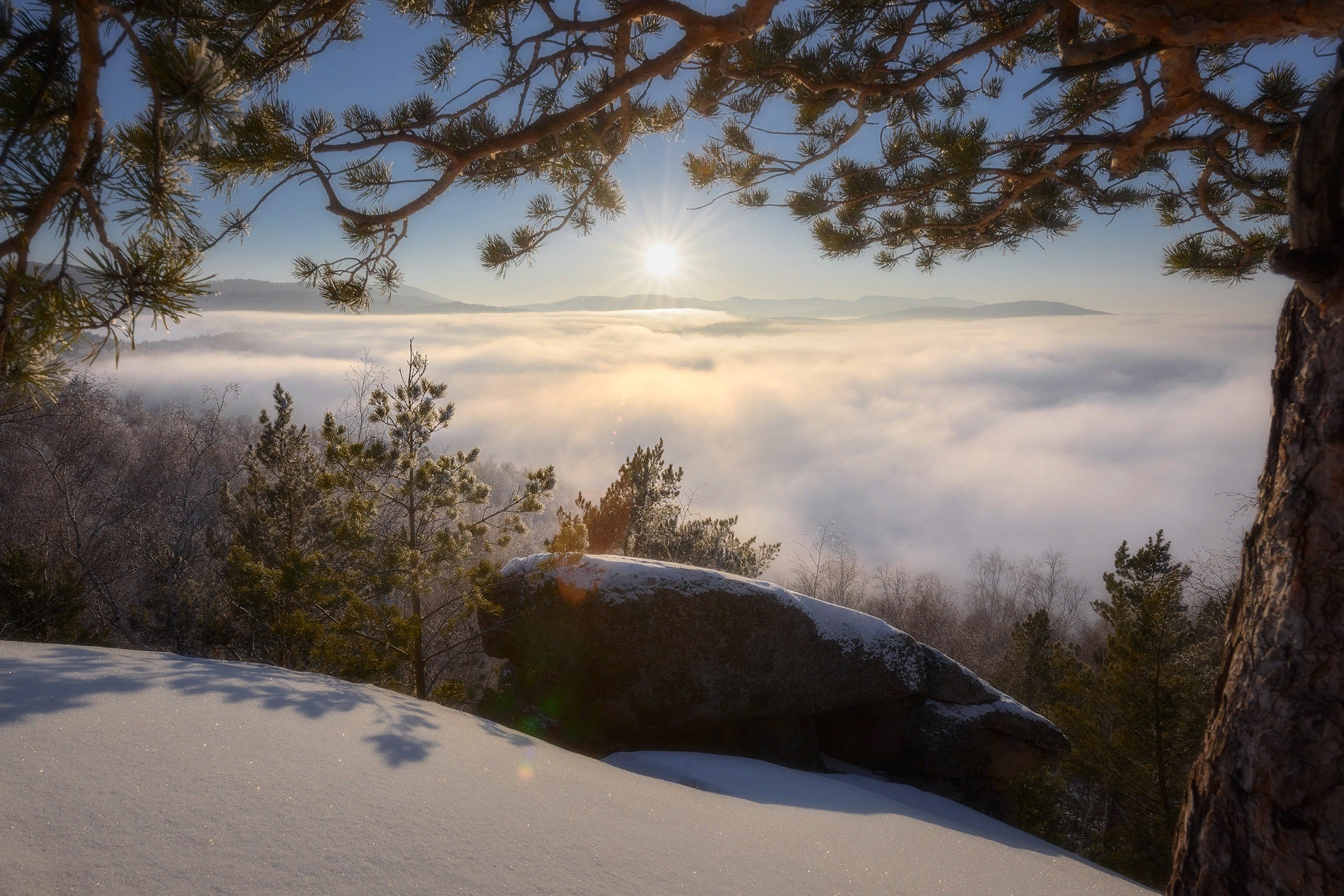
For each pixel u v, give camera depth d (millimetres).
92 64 1476
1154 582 10320
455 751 3281
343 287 3457
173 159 1651
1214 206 5121
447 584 6180
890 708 7613
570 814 2850
